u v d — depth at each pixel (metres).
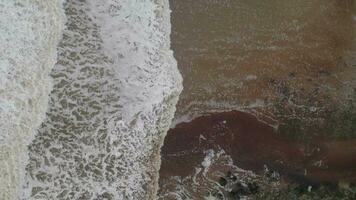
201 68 6.16
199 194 6.07
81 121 5.12
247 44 6.21
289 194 6.05
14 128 4.97
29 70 4.98
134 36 5.12
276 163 6.16
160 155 5.64
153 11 5.15
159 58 5.18
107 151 5.14
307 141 6.21
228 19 6.19
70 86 5.10
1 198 4.96
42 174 5.04
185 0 6.15
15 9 4.94
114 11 5.12
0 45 4.91
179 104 6.14
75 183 5.09
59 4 5.04
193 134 6.15
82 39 5.11
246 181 6.09
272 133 6.21
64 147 5.09
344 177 6.15
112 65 5.15
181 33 6.14
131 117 5.15
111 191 5.13
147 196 5.24
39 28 4.99
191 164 6.12
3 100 4.93
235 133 6.18
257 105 6.21
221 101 6.18
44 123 5.05
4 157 4.96
